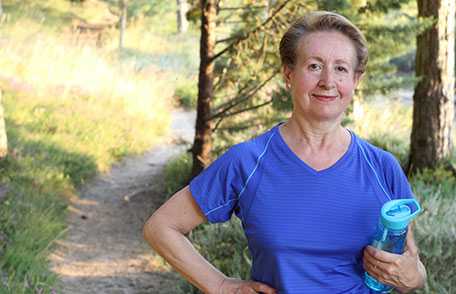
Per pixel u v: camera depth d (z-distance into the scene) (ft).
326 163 6.53
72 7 79.15
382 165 6.72
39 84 45.11
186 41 79.15
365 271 6.55
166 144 45.11
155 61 67.21
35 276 17.49
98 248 22.98
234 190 6.66
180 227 6.79
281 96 23.17
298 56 6.55
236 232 19.33
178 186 31.55
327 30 6.51
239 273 16.63
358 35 6.55
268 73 24.03
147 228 6.82
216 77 26.84
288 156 6.55
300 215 6.40
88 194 30.55
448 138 25.88
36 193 25.53
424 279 6.74
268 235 6.43
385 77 24.97
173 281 19.67
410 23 22.86
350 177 6.51
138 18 80.89
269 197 6.45
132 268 20.98
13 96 40.29
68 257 21.50
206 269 6.68
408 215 6.24
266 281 6.64
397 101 44.57
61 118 39.06
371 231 6.49
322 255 6.42
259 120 25.50
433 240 15.08
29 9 68.90
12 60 46.88
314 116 6.47
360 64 6.62
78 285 19.06
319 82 6.43
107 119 42.52
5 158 27.17
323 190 6.43
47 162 30.89
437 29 25.03
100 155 36.09
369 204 6.48
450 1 25.03
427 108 25.59
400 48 23.45
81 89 46.78
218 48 43.52
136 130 43.96
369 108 39.45
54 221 23.49
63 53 52.44
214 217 6.73
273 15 22.56
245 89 25.41
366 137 33.30
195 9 26.73
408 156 27.68
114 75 53.06
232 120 27.61
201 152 26.53
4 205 21.97
